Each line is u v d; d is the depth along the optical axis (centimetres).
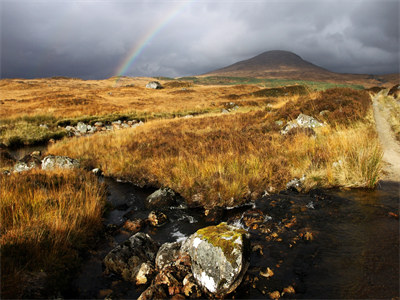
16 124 2258
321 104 1727
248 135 1203
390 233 409
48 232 445
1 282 312
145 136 1495
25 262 372
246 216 531
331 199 564
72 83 9550
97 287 364
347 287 304
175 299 305
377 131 1257
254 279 332
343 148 786
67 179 761
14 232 410
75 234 472
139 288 363
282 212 533
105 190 792
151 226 575
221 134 1291
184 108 4031
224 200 643
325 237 420
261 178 708
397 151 954
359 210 502
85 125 2414
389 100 3083
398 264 333
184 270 357
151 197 705
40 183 688
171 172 819
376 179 613
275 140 1075
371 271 326
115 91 6419
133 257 409
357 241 398
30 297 317
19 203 518
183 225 572
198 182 719
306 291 306
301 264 359
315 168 723
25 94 5519
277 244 418
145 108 3928
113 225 571
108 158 1114
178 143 1188
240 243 334
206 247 335
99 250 472
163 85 8756
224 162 815
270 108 2367
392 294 283
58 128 2384
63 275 376
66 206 560
